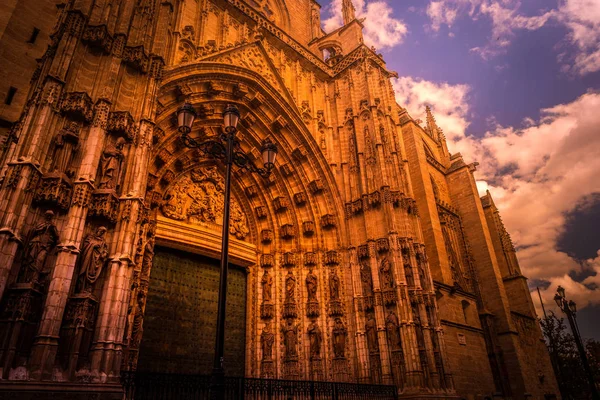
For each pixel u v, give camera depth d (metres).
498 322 34.88
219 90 23.75
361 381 22.39
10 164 12.12
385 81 31.58
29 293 11.04
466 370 28.44
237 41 26.02
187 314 21.53
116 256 13.52
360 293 24.55
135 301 17.42
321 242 26.48
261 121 26.38
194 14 24.11
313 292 24.81
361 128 28.84
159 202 21.45
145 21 17.80
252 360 22.84
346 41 34.03
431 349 22.22
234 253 24.45
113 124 15.05
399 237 24.84
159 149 21.41
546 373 37.38
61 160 13.29
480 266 38.12
